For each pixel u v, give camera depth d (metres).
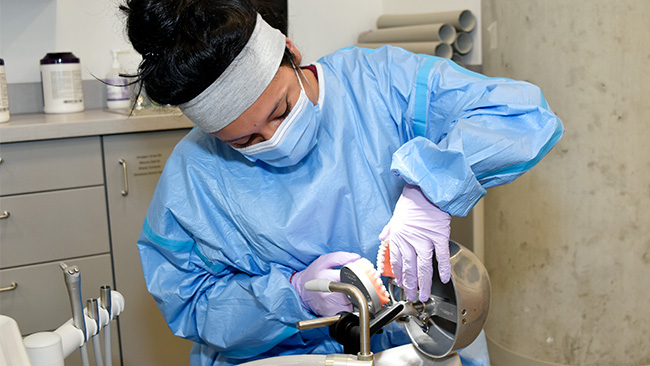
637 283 2.32
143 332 2.41
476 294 0.91
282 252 1.10
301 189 1.09
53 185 2.26
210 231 1.12
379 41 2.97
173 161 1.17
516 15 2.29
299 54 1.07
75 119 2.32
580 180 2.27
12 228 2.22
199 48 0.89
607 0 2.12
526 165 0.99
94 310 0.80
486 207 2.59
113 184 2.34
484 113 1.01
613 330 2.35
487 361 1.16
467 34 2.77
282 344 1.15
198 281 1.16
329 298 1.01
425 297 0.93
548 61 2.23
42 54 2.69
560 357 2.41
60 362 0.70
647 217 2.28
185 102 0.96
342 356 0.81
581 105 2.21
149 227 1.15
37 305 2.28
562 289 2.36
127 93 2.68
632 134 2.21
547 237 2.36
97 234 2.33
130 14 0.91
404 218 0.94
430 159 0.94
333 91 1.14
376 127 1.13
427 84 1.11
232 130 0.98
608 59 2.16
